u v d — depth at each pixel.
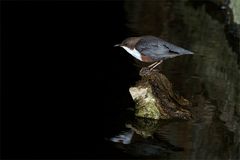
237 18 17.47
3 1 25.80
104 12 23.20
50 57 16.23
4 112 11.25
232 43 16.52
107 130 10.12
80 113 11.09
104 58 15.52
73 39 18.73
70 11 23.89
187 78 12.75
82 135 9.95
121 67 14.36
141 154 9.00
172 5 22.59
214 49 15.77
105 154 9.11
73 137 9.90
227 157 8.92
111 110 11.08
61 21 22.11
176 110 10.53
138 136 9.78
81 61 15.43
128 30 19.20
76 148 9.42
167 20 20.27
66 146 9.57
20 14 23.56
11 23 21.95
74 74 14.00
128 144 9.45
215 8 21.41
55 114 11.06
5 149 9.52
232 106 11.05
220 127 10.02
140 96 10.61
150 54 10.18
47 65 15.22
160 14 21.16
